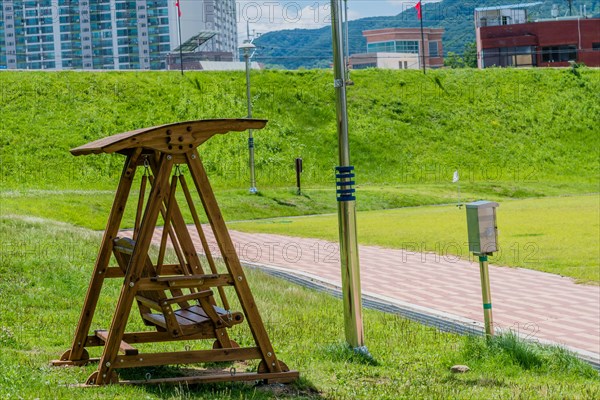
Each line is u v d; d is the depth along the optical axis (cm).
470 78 6812
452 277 2038
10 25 13900
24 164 4919
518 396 818
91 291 880
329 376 901
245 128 827
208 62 6812
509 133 6206
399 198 4619
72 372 824
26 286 1407
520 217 3581
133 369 869
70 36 13888
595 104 6750
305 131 5803
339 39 1052
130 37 13638
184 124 805
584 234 2880
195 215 862
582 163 6022
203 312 883
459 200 4766
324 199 4569
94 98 5688
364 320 1365
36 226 2267
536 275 2058
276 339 1120
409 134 5981
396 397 794
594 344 1316
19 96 5544
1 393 666
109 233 877
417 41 11544
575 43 8756
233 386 808
